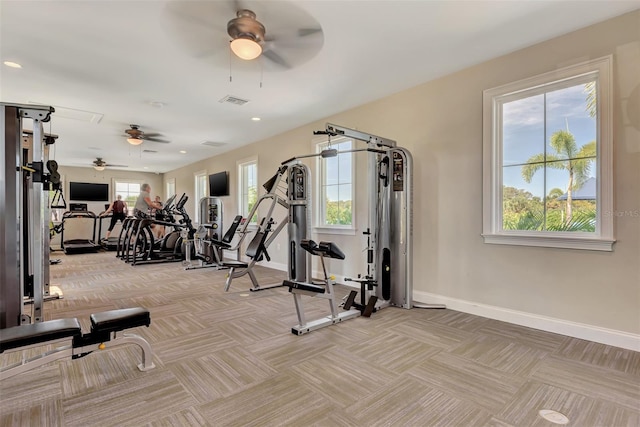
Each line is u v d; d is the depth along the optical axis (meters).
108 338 2.00
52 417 1.63
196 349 2.44
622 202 2.41
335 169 4.90
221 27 2.53
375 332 2.76
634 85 2.35
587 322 2.57
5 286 2.41
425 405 1.73
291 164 4.27
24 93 3.90
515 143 3.04
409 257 3.44
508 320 3.00
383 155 3.54
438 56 3.04
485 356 2.30
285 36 2.67
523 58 2.90
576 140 2.70
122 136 6.09
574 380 1.98
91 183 10.27
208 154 8.00
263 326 2.93
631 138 2.37
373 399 1.79
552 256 2.75
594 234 2.58
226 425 1.57
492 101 3.10
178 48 2.86
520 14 2.39
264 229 4.41
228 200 7.59
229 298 3.92
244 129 5.62
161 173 11.42
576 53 2.61
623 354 2.31
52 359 1.84
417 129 3.71
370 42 2.77
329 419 1.62
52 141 4.07
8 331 1.76
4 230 2.41
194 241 6.52
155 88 3.77
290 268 4.49
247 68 3.25
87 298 3.90
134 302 3.74
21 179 2.51
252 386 1.92
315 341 2.58
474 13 2.37
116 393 1.84
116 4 2.24
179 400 1.78
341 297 3.98
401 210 3.46
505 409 1.70
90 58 3.04
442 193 3.49
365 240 4.37
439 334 2.71
